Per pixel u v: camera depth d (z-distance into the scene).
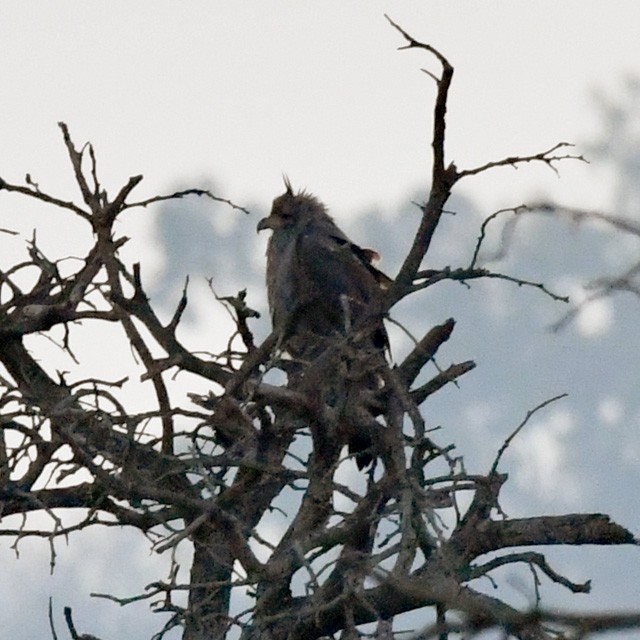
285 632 10.66
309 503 10.97
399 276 10.73
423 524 9.65
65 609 10.41
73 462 10.80
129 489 10.42
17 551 10.47
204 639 11.05
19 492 10.66
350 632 9.36
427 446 10.25
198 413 11.02
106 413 11.05
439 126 10.17
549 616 5.80
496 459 10.15
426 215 10.55
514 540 10.89
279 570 10.18
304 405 10.98
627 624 5.60
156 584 9.84
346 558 9.73
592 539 10.76
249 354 11.08
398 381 10.85
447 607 6.66
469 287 10.73
